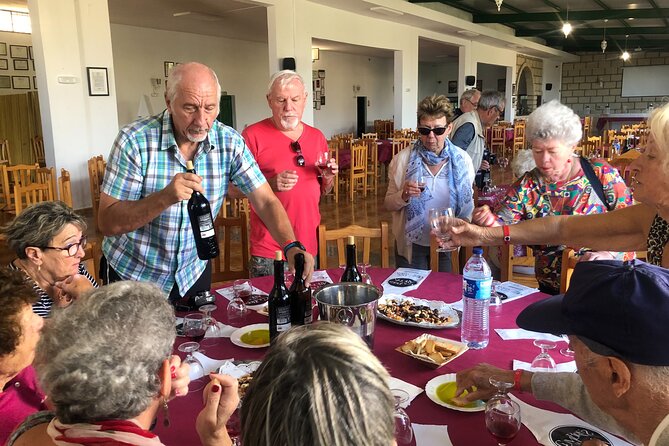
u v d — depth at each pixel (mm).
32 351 1286
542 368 1485
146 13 9531
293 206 2818
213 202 2213
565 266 2053
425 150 2896
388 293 2150
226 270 2883
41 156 10109
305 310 1695
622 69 20422
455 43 13742
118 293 911
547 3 12125
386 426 669
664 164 1335
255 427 676
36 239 1765
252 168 2252
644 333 821
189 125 1964
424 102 2824
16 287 1271
